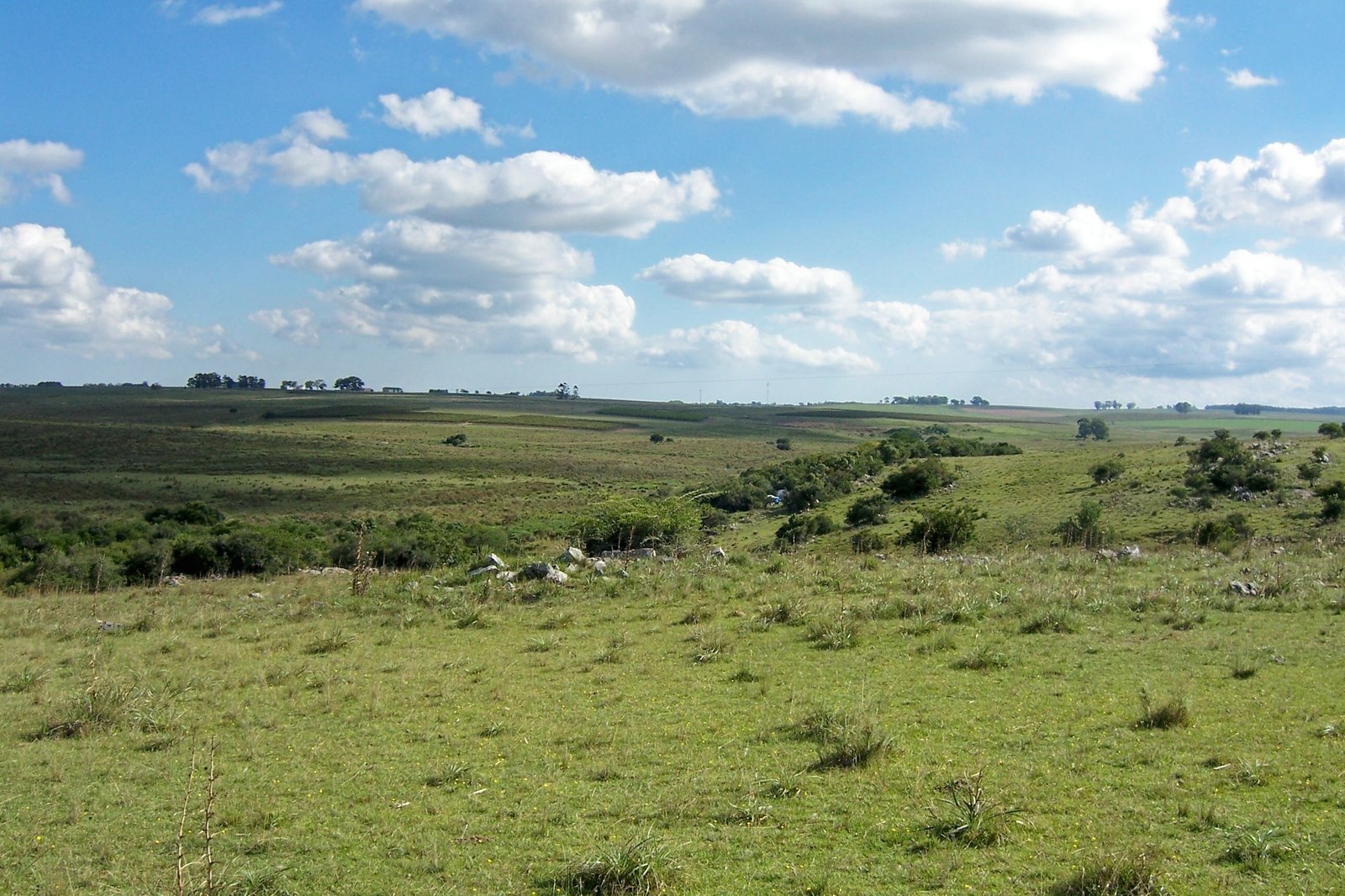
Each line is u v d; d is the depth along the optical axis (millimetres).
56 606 27625
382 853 8398
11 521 64875
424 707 13562
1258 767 9312
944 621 18359
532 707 13305
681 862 7715
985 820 8133
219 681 15594
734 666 15453
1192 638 16156
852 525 66000
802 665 15250
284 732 12477
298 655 18094
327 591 28219
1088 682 13320
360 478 111062
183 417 178125
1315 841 7625
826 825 8469
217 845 8719
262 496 93812
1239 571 24328
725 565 28578
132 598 29906
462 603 23266
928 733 11148
